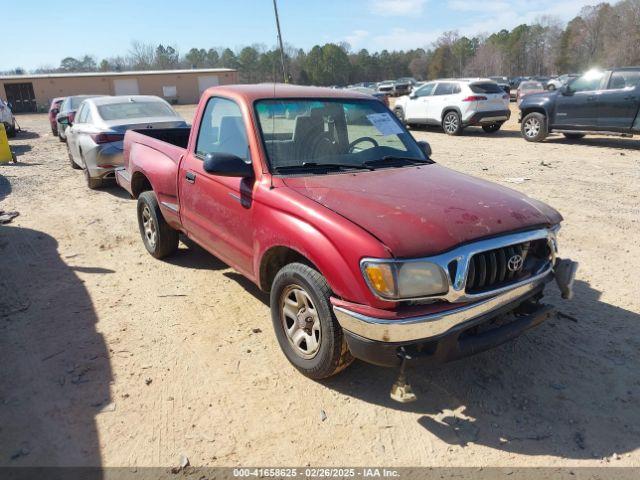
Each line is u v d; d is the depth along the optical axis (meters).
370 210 3.01
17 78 49.28
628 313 4.22
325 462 2.72
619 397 3.20
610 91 12.78
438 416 3.06
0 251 5.93
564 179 9.20
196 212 4.40
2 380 3.43
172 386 3.35
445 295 2.74
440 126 19.02
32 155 14.27
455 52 120.50
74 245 6.13
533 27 111.94
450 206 3.09
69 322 4.20
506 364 3.56
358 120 4.27
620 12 77.00
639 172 9.77
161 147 5.13
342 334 3.05
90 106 9.22
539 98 14.52
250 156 3.70
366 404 3.17
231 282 4.98
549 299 4.48
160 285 4.93
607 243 5.83
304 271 3.13
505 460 2.72
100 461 2.73
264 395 3.26
